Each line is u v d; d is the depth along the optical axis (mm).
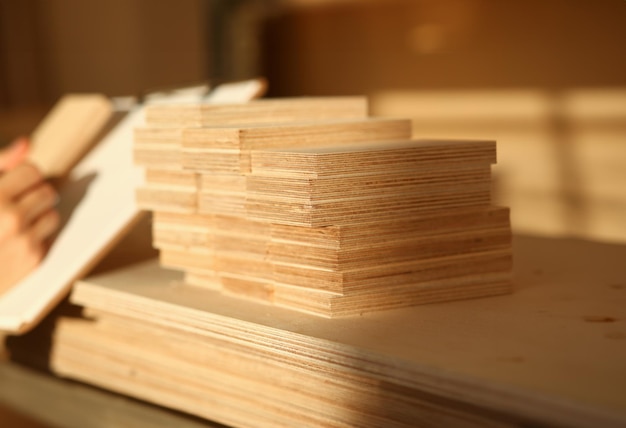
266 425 777
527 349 676
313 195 738
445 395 644
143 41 2783
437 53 2787
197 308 794
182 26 2848
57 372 968
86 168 1085
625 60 2355
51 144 1114
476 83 2686
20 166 996
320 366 717
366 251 757
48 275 931
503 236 802
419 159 770
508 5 2576
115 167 1039
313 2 2842
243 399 793
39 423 973
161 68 2834
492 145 796
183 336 817
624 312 752
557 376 631
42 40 2584
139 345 877
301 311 774
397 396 697
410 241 771
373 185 755
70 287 915
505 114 2643
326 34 3029
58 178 1083
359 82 3006
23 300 917
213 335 776
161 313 817
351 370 691
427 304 782
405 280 773
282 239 777
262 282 799
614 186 2416
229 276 824
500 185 2617
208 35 2760
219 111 843
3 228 960
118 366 898
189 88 1073
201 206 830
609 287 828
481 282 798
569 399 601
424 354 672
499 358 662
